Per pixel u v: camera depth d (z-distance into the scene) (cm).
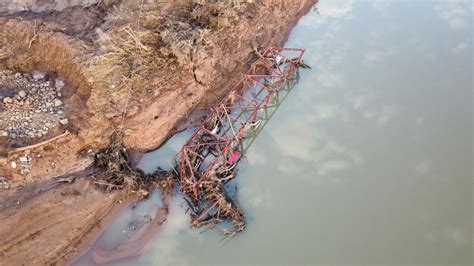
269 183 1759
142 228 1622
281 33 2398
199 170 1767
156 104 1831
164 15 2027
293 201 1700
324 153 1859
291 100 2084
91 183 1672
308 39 2411
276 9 2403
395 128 1941
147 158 1811
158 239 1598
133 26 1955
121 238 1597
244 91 2091
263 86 1995
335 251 1560
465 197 1686
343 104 2053
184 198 1697
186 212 1662
